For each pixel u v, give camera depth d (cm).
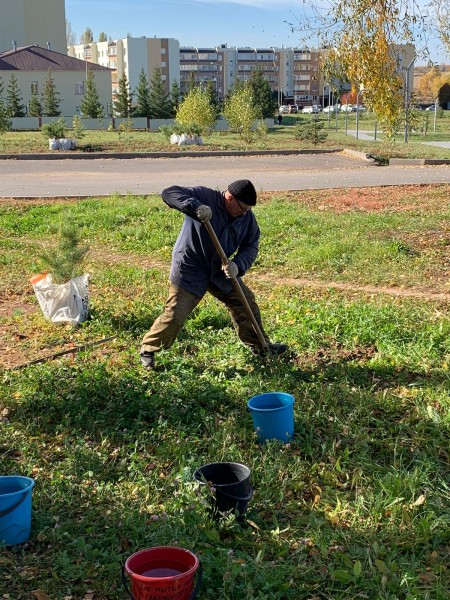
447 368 629
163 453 482
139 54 10156
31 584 354
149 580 312
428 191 1925
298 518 407
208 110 4225
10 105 5962
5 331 797
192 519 389
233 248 620
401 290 953
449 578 352
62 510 414
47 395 581
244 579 347
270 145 3722
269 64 14112
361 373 629
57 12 8219
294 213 1534
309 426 518
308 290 952
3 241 1316
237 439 506
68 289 804
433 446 488
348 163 2898
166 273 1063
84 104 6156
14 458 489
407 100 1227
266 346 646
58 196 1859
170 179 2284
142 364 641
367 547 376
